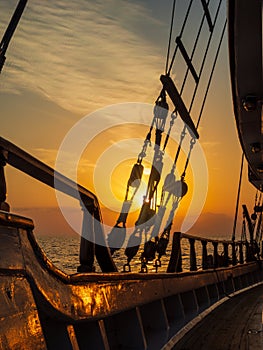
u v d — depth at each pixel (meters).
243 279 21.31
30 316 3.34
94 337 5.11
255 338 7.82
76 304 4.41
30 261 3.48
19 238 3.38
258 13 6.19
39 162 3.96
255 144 12.17
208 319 9.89
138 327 6.56
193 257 12.10
